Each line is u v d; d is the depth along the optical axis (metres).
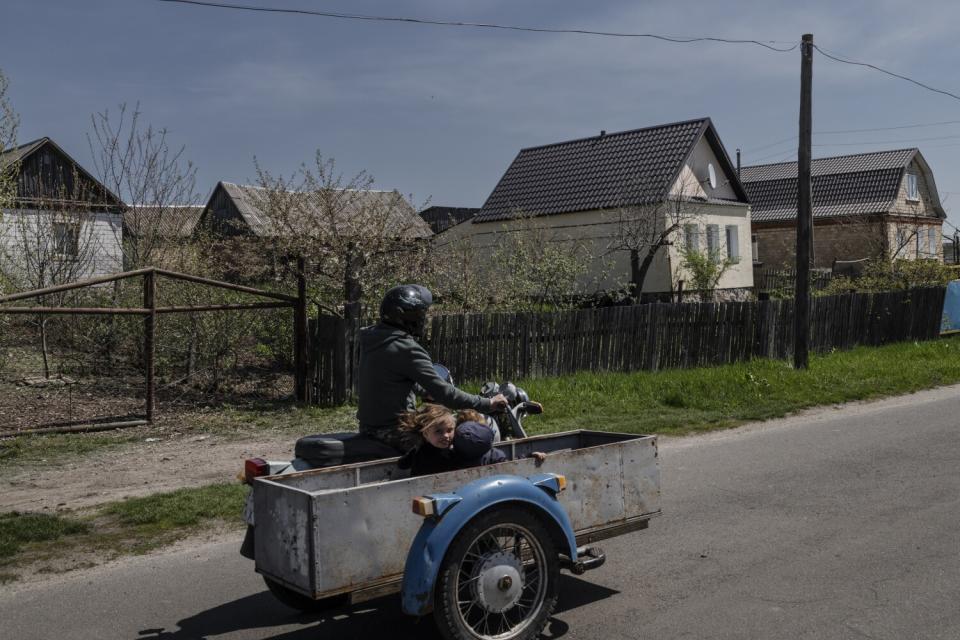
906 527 6.10
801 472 7.92
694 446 9.30
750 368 14.48
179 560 5.76
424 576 3.83
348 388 11.33
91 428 9.77
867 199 39.94
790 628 4.42
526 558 4.52
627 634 4.42
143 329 12.69
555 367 13.12
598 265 28.11
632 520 4.91
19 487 7.54
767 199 43.19
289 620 4.77
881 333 19.39
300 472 4.45
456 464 4.57
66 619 4.77
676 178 27.38
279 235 14.80
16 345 12.85
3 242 14.52
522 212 28.09
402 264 14.81
